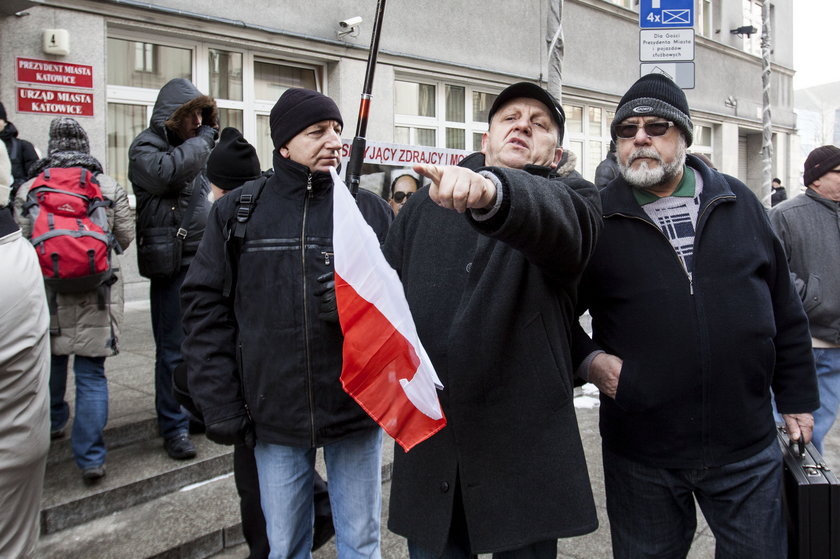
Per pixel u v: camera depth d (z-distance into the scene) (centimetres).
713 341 192
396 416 168
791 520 205
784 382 216
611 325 204
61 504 303
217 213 232
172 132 349
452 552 188
